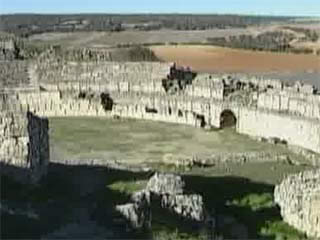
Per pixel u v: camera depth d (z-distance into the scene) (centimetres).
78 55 19850
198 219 7069
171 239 6325
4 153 7538
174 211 7038
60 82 15925
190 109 14850
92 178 8794
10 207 6425
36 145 8038
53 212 6594
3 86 15725
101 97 15588
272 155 11819
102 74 16025
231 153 12056
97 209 6775
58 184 8125
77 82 15950
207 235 6781
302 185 7750
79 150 12075
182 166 10725
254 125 13938
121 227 6331
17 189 7131
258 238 7244
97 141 12888
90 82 15950
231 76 16400
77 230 6138
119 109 15475
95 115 15512
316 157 11775
